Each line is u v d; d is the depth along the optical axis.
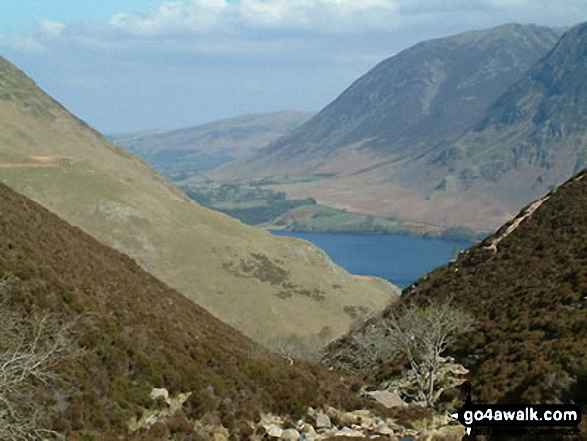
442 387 33.69
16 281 26.89
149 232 148.12
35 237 35.97
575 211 54.06
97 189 158.62
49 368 22.72
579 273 40.41
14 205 41.62
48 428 20.45
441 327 41.34
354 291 153.25
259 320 122.06
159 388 25.86
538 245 51.91
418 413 29.81
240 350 35.47
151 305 37.06
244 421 26.03
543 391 23.45
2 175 153.38
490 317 42.19
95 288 32.59
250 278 139.50
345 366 45.81
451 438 23.64
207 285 132.38
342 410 30.31
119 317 30.39
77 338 25.55
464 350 38.25
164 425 23.39
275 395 28.94
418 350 38.69
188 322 37.91
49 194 150.12
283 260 154.12
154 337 30.00
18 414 19.34
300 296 139.12
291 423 27.06
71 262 35.16
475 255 58.28
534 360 30.16
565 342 30.17
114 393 23.94
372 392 33.47
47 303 26.91
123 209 150.75
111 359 25.70
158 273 133.00
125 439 21.95
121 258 48.50
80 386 23.16
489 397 27.03
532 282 44.53
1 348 20.58
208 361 30.00
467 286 51.81
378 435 26.59
